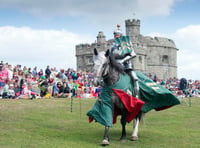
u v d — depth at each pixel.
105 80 9.93
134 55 10.62
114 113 10.41
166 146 10.12
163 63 90.12
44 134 11.38
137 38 84.12
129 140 10.91
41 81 22.88
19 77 22.36
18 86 21.92
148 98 11.13
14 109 16.14
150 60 87.88
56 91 23.86
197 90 35.62
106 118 9.74
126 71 10.62
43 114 15.29
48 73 25.80
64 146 9.55
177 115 17.05
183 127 13.60
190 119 15.77
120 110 10.74
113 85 9.93
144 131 12.58
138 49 76.12
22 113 15.20
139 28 88.75
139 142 10.65
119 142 10.53
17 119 13.77
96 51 9.77
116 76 9.96
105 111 9.84
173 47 93.31
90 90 26.81
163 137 11.50
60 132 11.91
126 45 11.15
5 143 9.60
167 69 90.62
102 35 80.81
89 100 22.23
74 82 24.89
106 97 9.97
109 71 9.81
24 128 12.19
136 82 10.50
